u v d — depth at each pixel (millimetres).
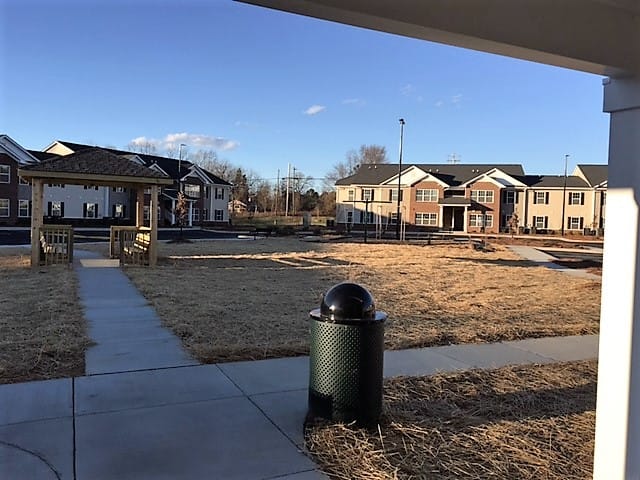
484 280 12125
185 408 3762
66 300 7992
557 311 8242
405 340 5980
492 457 3115
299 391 4160
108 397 3959
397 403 3953
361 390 3445
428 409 3859
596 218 46375
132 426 3430
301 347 5461
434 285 11016
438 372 4805
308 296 8914
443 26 2348
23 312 7016
